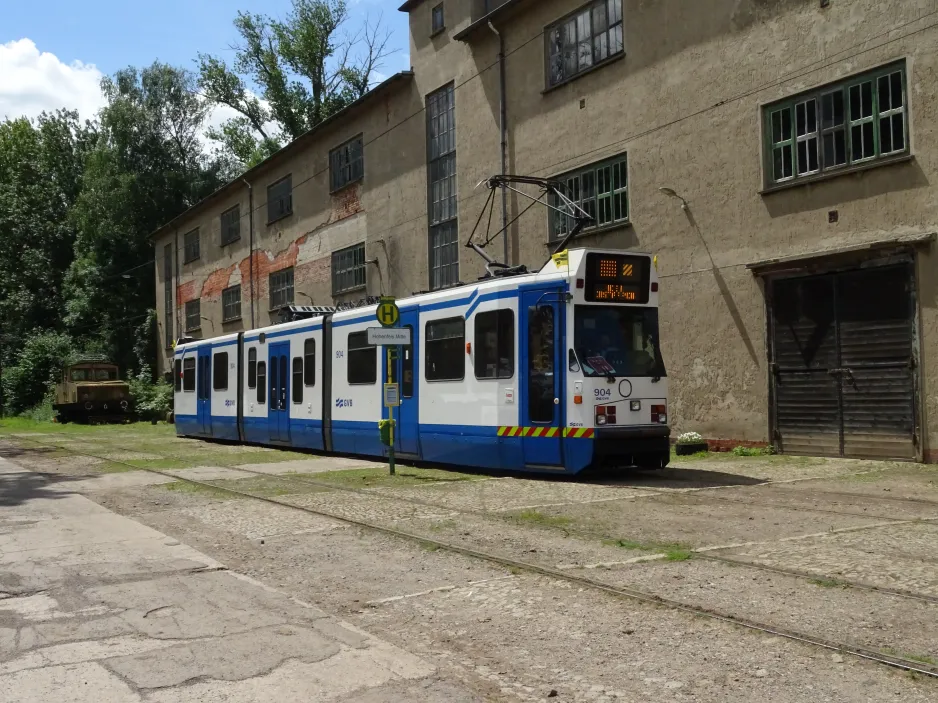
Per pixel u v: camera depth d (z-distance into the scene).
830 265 15.21
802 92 15.74
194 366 26.62
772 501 10.48
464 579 7.04
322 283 33.53
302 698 4.43
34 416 49.56
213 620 5.85
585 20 20.67
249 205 39.94
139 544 8.61
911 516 9.18
